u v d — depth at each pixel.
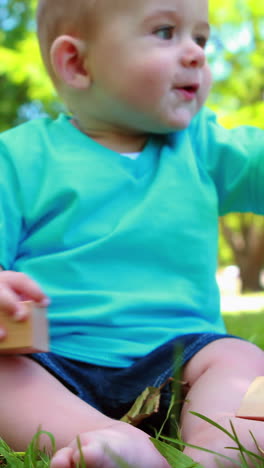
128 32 1.76
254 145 1.92
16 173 1.79
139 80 1.76
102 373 1.57
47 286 1.68
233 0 10.95
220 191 1.94
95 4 1.79
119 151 1.87
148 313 1.66
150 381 1.51
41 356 1.50
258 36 11.54
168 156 1.85
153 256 1.72
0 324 1.27
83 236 1.72
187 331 1.65
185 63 1.76
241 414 1.17
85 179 1.76
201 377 1.44
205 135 1.94
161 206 1.76
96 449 0.99
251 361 1.48
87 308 1.65
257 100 11.90
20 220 1.77
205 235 1.79
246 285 15.90
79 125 1.93
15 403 1.32
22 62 10.13
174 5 1.75
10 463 1.14
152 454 1.06
